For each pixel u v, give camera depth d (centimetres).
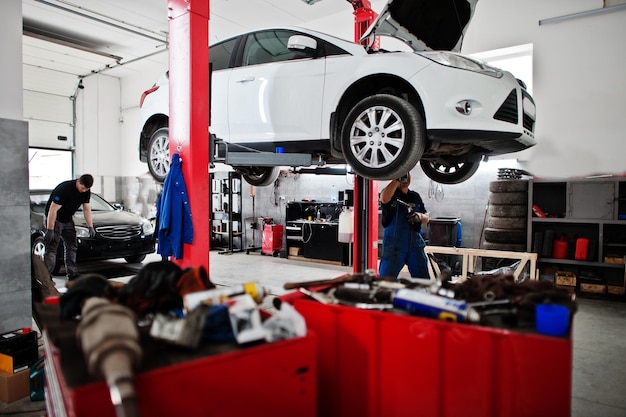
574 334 374
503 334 128
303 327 132
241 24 795
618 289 489
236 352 115
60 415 113
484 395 131
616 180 489
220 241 958
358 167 323
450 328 135
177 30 325
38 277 334
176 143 329
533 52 564
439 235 593
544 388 123
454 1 342
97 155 1153
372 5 679
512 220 545
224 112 405
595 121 529
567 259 522
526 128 330
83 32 861
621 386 268
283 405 124
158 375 104
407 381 143
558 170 556
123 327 109
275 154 356
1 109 317
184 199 319
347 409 156
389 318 146
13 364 262
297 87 360
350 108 353
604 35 519
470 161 393
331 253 744
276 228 830
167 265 162
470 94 291
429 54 311
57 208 514
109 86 1167
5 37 318
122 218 664
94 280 155
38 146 1050
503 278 187
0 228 316
